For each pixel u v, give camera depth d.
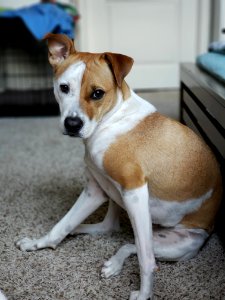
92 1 3.94
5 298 1.06
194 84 1.92
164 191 1.21
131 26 4.02
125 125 1.19
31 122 3.17
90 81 1.15
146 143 1.17
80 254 1.35
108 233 1.48
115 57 1.17
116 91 1.20
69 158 2.29
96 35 4.04
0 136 2.79
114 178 1.17
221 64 1.88
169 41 4.06
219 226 1.44
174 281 1.19
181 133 1.23
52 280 1.21
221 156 1.41
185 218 1.28
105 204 1.71
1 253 1.35
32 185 1.91
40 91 3.46
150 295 1.10
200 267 1.25
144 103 1.28
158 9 3.97
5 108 3.40
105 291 1.16
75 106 1.15
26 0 3.83
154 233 1.28
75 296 1.14
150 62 4.12
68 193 1.82
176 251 1.23
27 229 1.51
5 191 1.85
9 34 3.26
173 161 1.19
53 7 3.13
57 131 2.88
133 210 1.13
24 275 1.23
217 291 1.14
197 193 1.23
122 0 3.94
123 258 1.25
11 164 2.22
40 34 2.95
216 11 3.75
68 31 3.10
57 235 1.35
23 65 3.42
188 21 4.00
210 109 1.53
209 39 4.02
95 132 1.20
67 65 1.20
